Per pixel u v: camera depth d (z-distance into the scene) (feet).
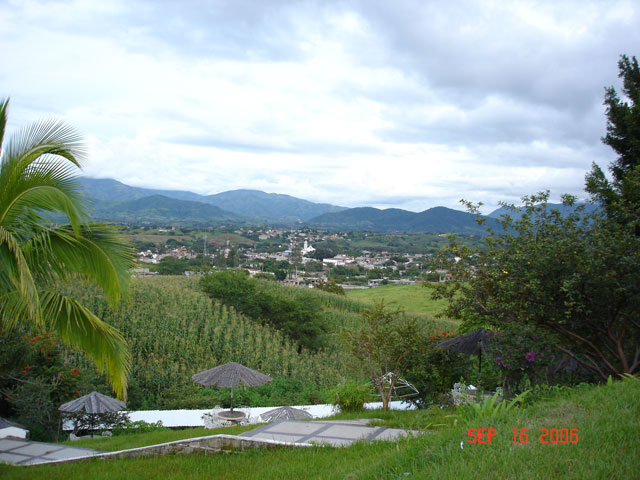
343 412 37.83
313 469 18.63
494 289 30.30
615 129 48.85
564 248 27.55
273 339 114.83
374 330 40.68
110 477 21.67
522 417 17.58
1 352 45.85
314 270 454.81
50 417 51.31
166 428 53.36
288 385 82.74
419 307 165.68
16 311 24.04
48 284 25.49
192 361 90.58
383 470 15.08
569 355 30.48
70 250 25.03
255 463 21.74
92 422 52.39
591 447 13.73
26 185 23.30
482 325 35.27
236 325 115.85
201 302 125.49
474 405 21.15
